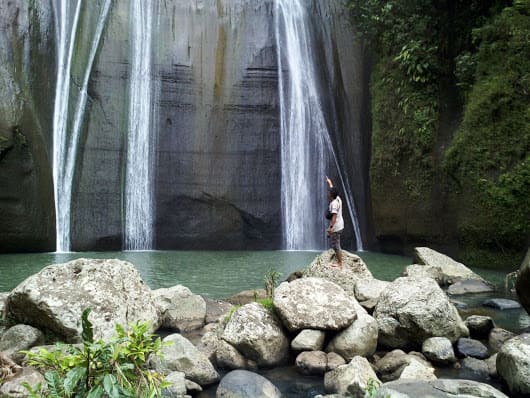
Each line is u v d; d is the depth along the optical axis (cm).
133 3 1741
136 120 1659
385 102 1573
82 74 1630
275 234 1705
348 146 1770
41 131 1462
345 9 1873
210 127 1714
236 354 507
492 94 1230
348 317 533
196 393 445
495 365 495
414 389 382
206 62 1761
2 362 409
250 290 816
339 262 806
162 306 630
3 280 941
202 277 1028
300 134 1800
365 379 440
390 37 1570
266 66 1795
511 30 1230
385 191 1534
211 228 1656
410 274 952
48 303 505
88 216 1541
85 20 1680
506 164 1188
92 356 261
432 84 1461
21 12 1542
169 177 1659
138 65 1698
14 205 1338
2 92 1388
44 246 1420
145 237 1617
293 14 1903
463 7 1423
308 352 509
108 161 1598
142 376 276
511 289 916
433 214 1380
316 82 1859
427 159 1405
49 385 256
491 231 1202
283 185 1739
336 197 823
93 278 545
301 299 548
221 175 1688
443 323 557
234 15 1839
